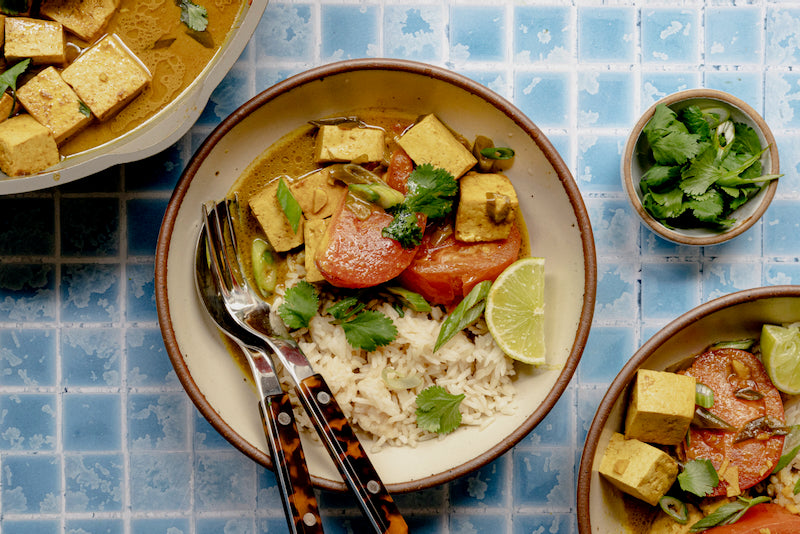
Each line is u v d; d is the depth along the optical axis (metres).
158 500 0.76
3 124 0.69
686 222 0.75
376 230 0.72
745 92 0.77
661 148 0.73
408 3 0.76
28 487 0.76
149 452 0.76
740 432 0.73
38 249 0.76
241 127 0.72
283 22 0.76
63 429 0.76
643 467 0.71
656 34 0.77
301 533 0.69
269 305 0.73
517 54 0.76
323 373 0.73
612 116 0.76
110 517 0.76
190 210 0.72
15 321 0.76
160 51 0.70
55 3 0.69
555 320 0.73
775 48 0.77
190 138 0.75
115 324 0.76
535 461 0.76
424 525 0.76
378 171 0.74
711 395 0.73
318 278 0.73
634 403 0.72
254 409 0.73
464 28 0.76
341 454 0.70
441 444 0.73
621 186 0.76
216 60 0.70
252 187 0.74
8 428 0.76
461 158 0.72
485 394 0.74
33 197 0.75
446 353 0.73
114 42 0.70
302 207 0.73
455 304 0.74
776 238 0.77
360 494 0.69
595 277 0.71
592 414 0.76
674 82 0.77
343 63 0.71
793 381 0.73
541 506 0.76
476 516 0.76
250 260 0.74
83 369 0.76
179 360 0.70
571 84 0.76
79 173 0.68
